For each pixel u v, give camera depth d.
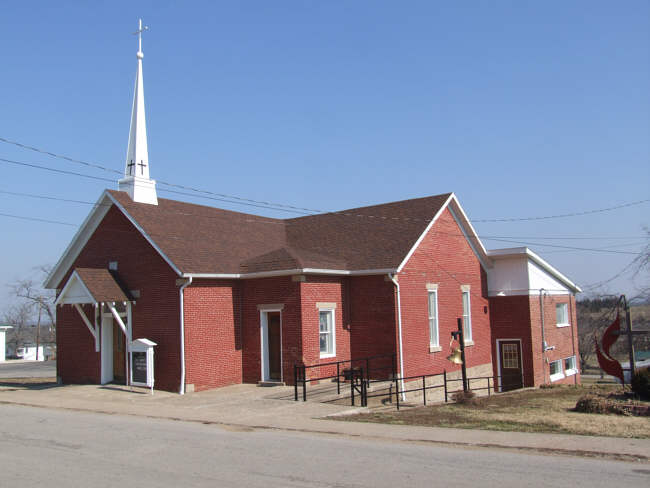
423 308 23.41
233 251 23.69
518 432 12.32
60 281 24.62
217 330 21.47
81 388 22.00
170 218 23.62
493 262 28.58
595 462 9.48
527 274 27.80
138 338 21.61
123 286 22.05
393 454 10.30
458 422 13.87
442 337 24.38
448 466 9.28
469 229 27.28
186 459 9.90
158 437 12.11
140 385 21.17
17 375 35.28
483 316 27.91
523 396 20.95
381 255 22.84
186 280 20.42
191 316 20.64
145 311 21.48
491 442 11.27
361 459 9.87
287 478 8.53
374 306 22.31
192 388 20.36
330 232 26.75
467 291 26.77
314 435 12.52
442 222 25.48
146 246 21.73
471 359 26.39
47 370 39.84
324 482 8.29
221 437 12.16
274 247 26.23
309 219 29.41
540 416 14.38
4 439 11.84
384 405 18.17
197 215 25.56
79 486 8.15
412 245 22.86
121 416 15.58
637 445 10.67
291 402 17.84
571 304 32.03
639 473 8.70
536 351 27.70
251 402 17.94
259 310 21.98
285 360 21.09
